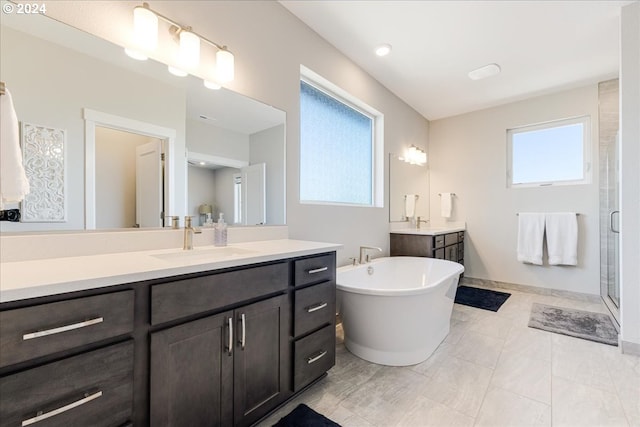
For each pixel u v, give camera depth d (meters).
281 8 2.14
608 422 1.37
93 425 0.83
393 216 3.60
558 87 3.38
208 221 1.73
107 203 1.34
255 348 1.28
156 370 0.96
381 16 2.21
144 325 0.94
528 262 3.61
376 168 3.43
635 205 2.00
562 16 2.18
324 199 2.84
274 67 2.09
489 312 2.94
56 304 0.77
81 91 1.27
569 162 3.48
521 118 3.74
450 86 3.36
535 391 1.62
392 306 1.87
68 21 1.23
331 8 2.15
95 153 1.31
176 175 1.59
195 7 1.62
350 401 1.53
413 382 1.71
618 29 2.32
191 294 1.05
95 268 0.96
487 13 2.16
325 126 2.85
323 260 1.66
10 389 0.70
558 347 2.15
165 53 1.51
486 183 4.02
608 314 2.85
